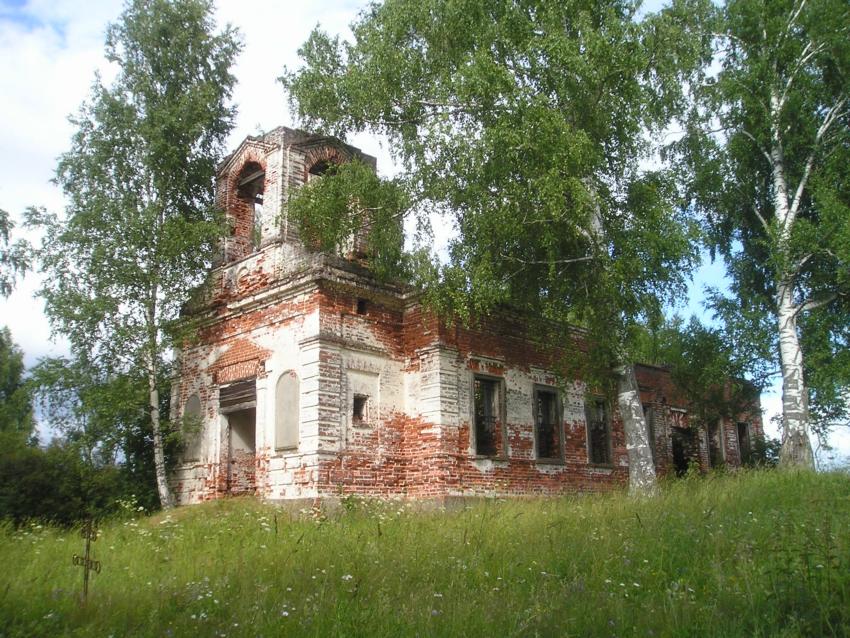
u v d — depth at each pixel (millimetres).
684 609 6520
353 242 19312
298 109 18578
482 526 11312
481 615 6668
